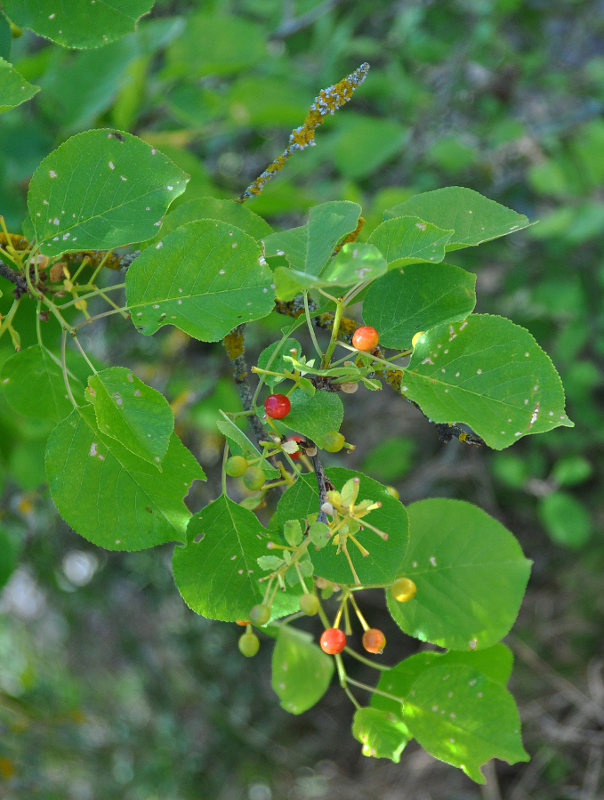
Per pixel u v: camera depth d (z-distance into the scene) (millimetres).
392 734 333
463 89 1033
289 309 339
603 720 1015
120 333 954
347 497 290
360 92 903
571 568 1177
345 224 302
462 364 289
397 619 336
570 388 1036
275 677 354
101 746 1223
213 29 633
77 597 1177
